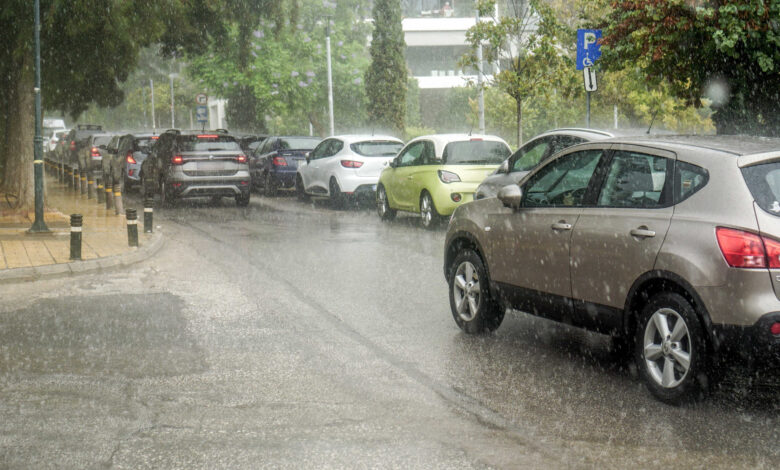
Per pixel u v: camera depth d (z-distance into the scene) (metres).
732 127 13.18
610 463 4.82
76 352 7.45
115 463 4.84
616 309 6.32
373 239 15.54
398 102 40.59
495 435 5.29
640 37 12.91
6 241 14.66
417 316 8.97
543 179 7.33
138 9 18.61
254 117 44.75
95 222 17.97
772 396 6.08
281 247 14.53
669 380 5.88
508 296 7.52
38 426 5.47
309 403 5.96
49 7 17.64
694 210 5.79
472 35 23.36
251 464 4.82
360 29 53.03
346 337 8.02
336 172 21.30
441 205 16.44
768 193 5.59
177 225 18.12
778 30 11.69
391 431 5.37
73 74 19.61
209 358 7.24
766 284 5.37
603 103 33.47
